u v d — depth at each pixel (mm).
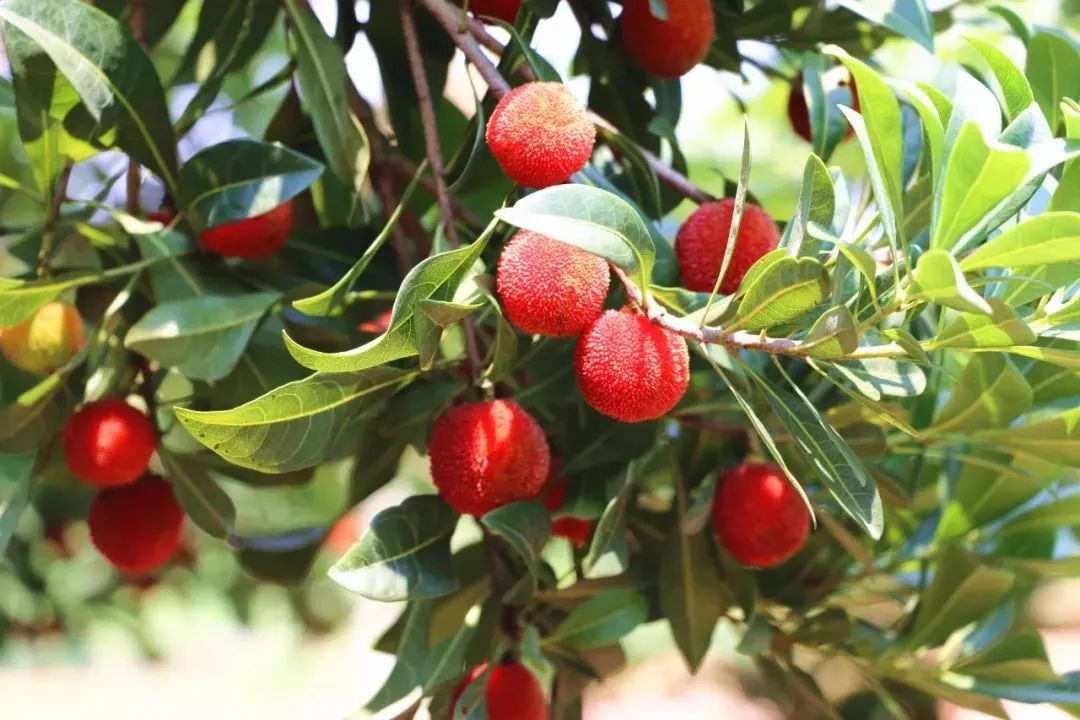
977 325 499
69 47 551
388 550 535
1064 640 1244
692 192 589
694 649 600
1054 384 596
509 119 521
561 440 589
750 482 585
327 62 589
